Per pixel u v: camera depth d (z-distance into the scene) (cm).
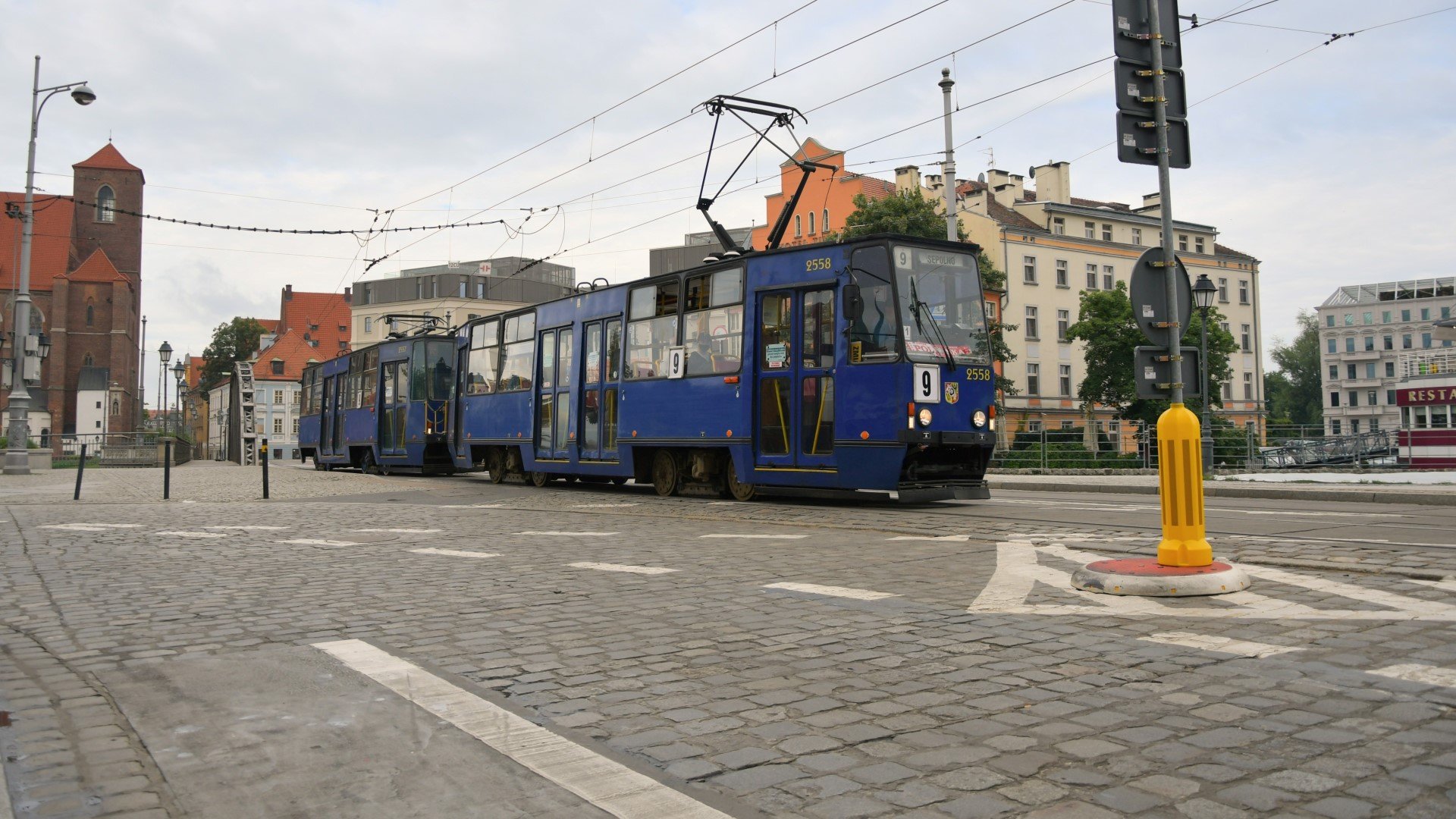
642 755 401
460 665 558
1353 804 333
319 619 702
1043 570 844
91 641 639
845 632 622
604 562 965
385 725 446
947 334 1491
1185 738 405
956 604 703
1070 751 394
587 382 2098
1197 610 655
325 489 2350
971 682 499
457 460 2745
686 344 1803
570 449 2138
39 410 9519
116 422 9788
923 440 1437
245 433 5159
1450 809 327
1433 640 554
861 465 1473
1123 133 798
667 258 7588
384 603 762
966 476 1532
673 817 339
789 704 469
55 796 364
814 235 6288
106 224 10250
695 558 978
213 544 1173
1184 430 750
